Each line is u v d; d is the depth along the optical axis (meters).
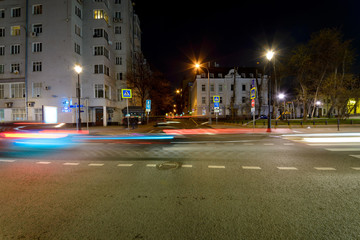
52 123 26.84
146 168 5.67
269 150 8.38
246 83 54.56
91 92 29.75
